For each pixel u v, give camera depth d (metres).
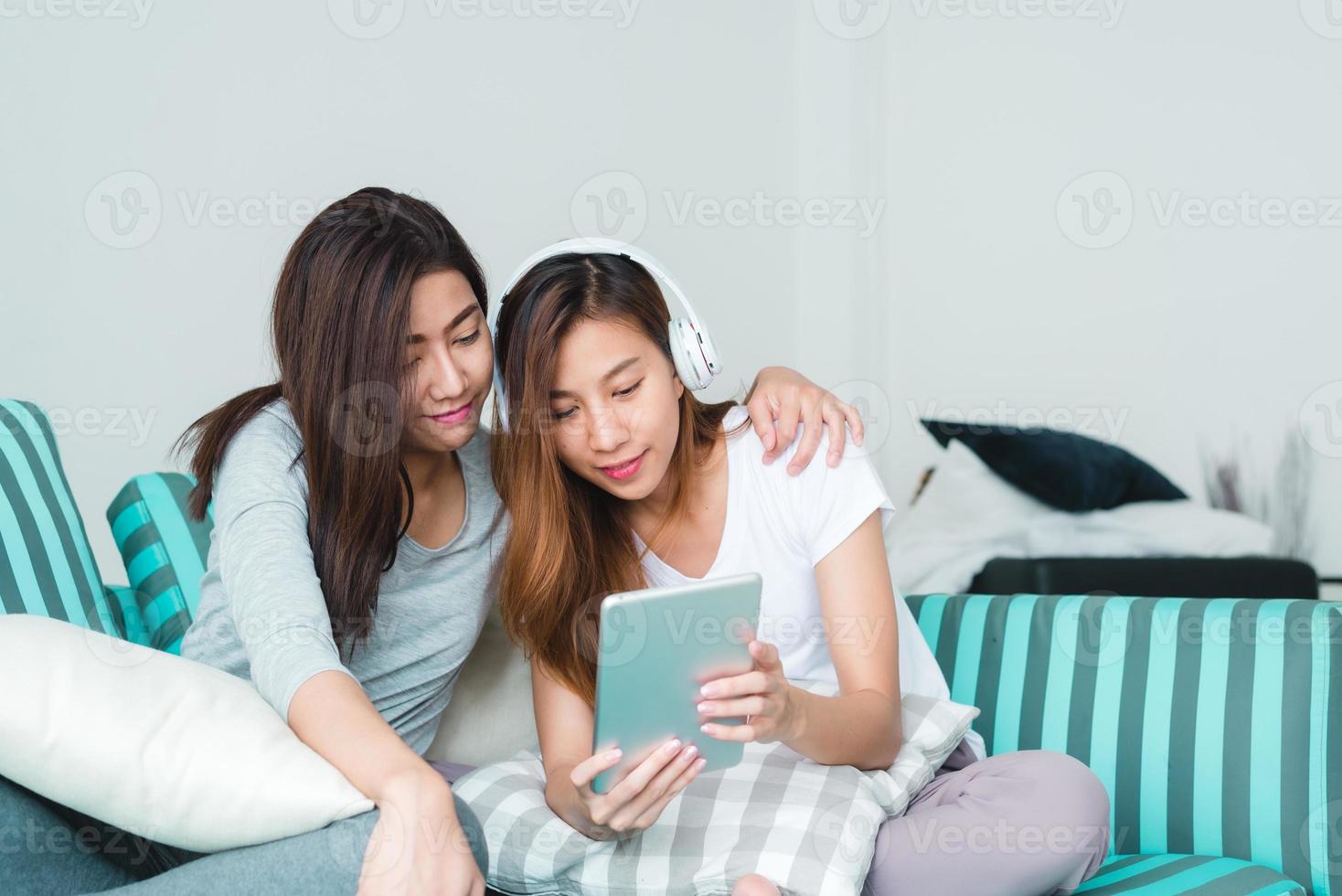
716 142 3.48
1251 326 3.18
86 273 2.46
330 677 0.98
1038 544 3.02
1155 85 3.34
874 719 1.21
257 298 2.64
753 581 1.04
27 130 2.39
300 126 2.69
